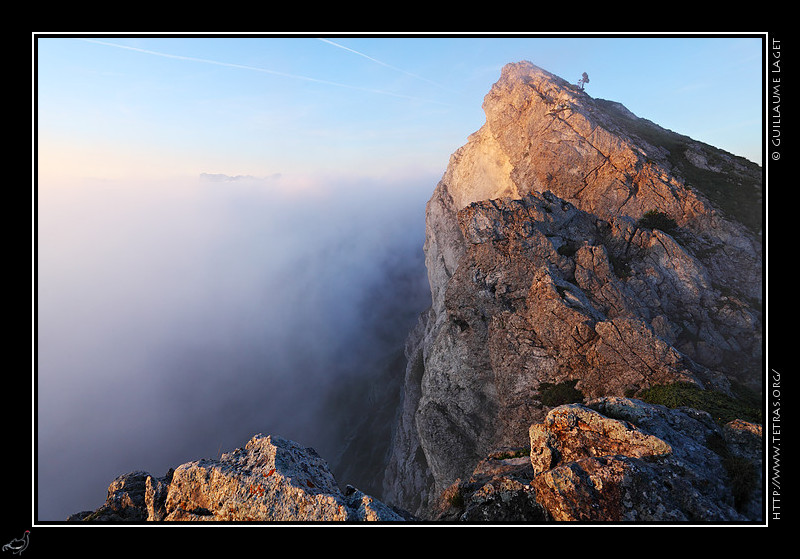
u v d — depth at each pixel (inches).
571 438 662.5
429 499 2292.1
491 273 2058.3
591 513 532.7
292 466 548.1
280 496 508.4
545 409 1605.6
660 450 613.6
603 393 1448.1
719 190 2381.9
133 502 664.4
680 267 2000.5
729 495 569.3
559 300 1727.4
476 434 2139.5
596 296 1839.3
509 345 1817.2
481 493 626.2
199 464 576.7
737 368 1737.2
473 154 3538.4
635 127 2960.1
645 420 692.1
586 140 2701.8
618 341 1503.4
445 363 2246.6
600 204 2496.3
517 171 3021.7
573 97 2955.2
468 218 2162.9
